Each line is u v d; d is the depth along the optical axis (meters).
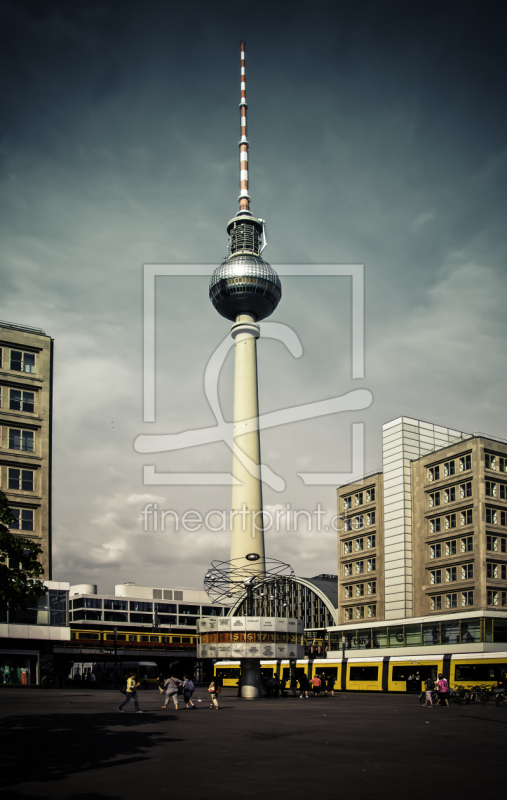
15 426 73.06
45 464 73.56
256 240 149.50
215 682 46.66
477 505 79.50
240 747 25.28
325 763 21.66
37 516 72.06
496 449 82.31
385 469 94.25
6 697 51.97
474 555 78.62
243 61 158.00
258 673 64.19
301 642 64.00
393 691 75.44
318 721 36.72
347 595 98.56
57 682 87.25
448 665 69.12
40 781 17.89
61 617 71.50
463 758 22.92
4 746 24.19
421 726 34.16
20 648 70.06
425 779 18.91
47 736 27.08
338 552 101.06
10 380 73.50
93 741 25.89
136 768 20.19
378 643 87.25
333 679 70.56
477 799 16.19
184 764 21.09
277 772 19.89
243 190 152.25
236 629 61.53
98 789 16.98
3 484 71.06
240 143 154.88
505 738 28.84
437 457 86.62
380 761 22.14
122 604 151.88
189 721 35.19
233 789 17.33
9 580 32.44
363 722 36.25
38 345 76.00
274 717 39.16
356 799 16.19
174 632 153.75
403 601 86.94
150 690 81.44
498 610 76.44
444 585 82.06
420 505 88.19
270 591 71.12
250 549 131.25
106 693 64.31
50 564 71.75
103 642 142.38
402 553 88.44
